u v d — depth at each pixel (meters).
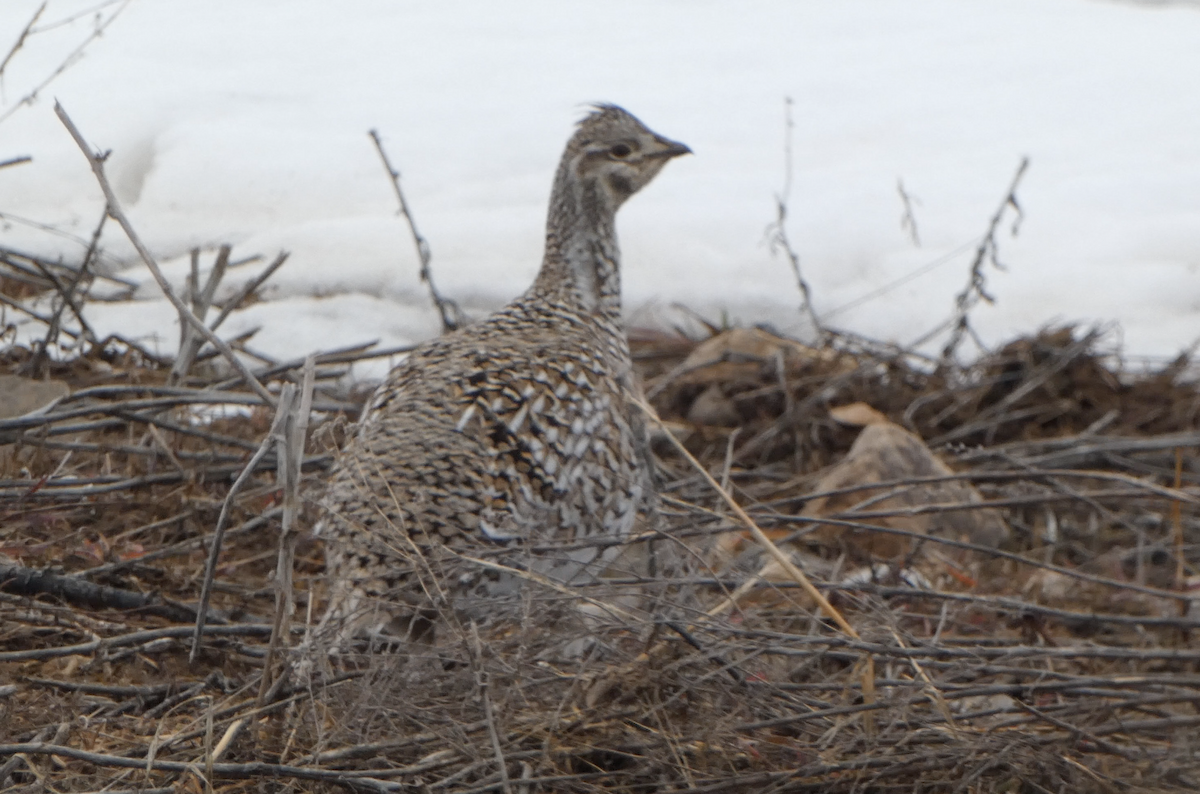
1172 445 13.95
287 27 26.05
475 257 19.12
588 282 11.27
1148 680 7.94
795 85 25.17
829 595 10.02
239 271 18.19
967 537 12.70
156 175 20.52
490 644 7.72
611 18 28.02
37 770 7.45
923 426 15.05
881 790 7.80
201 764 7.48
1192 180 21.67
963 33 27.72
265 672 7.69
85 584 9.41
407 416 8.87
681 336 17.66
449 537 8.22
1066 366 15.92
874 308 18.55
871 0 29.34
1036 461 14.09
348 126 22.56
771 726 7.79
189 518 10.71
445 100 23.69
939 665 8.27
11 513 10.04
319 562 10.66
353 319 17.11
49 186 20.17
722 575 9.09
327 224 19.34
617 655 8.01
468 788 7.22
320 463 11.27
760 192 21.09
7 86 22.31
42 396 11.77
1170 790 7.75
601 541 8.58
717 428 14.80
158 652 9.02
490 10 27.91
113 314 15.97
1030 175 21.98
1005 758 7.67
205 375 14.16
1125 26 28.42
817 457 13.90
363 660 8.01
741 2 29.09
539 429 9.04
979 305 18.48
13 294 16.17
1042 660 9.41
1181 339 17.88
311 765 7.46
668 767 7.66
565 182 11.32
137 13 25.89
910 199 20.89
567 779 7.35
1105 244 19.92
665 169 21.91
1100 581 10.02
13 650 8.94
